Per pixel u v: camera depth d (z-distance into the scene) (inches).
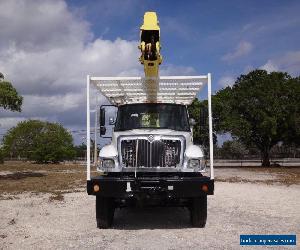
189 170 356.2
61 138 2092.8
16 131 2320.4
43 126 2258.9
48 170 1389.0
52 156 2034.9
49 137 2064.5
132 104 401.1
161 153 356.2
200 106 453.1
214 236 325.4
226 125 1537.9
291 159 2159.2
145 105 399.5
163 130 374.6
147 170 355.6
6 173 1213.1
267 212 440.5
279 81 1509.6
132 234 339.3
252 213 434.6
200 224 361.4
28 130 2304.4
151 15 367.9
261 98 1470.2
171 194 336.2
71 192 664.4
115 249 287.9
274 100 1464.1
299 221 386.0
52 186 773.9
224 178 921.5
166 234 336.5
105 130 403.5
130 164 358.0
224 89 1699.1
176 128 389.4
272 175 1034.7
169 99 431.2
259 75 1558.8
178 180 336.2
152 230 354.9
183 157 359.6
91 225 380.2
